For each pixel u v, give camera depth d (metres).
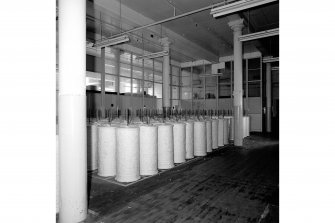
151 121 4.34
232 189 2.75
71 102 1.94
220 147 5.66
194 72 11.44
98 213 2.13
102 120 4.57
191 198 2.48
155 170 3.32
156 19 6.36
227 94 10.45
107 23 5.96
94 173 3.35
